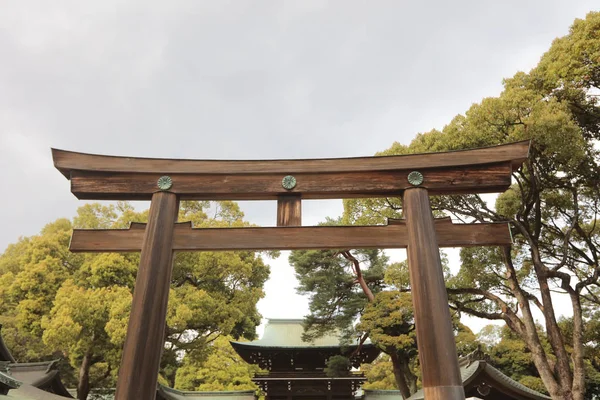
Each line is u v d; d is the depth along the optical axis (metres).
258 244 5.89
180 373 29.81
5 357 13.08
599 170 13.31
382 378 31.81
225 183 6.30
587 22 12.69
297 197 6.33
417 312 5.40
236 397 24.08
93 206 24.83
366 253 20.75
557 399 12.05
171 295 18.41
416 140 15.74
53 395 13.84
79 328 16.84
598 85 13.08
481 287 16.38
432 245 5.74
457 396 4.87
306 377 21.52
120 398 4.90
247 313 21.42
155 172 6.30
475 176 6.27
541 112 12.16
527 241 14.52
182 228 6.04
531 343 13.00
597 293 17.69
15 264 25.98
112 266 18.72
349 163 6.37
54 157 6.27
